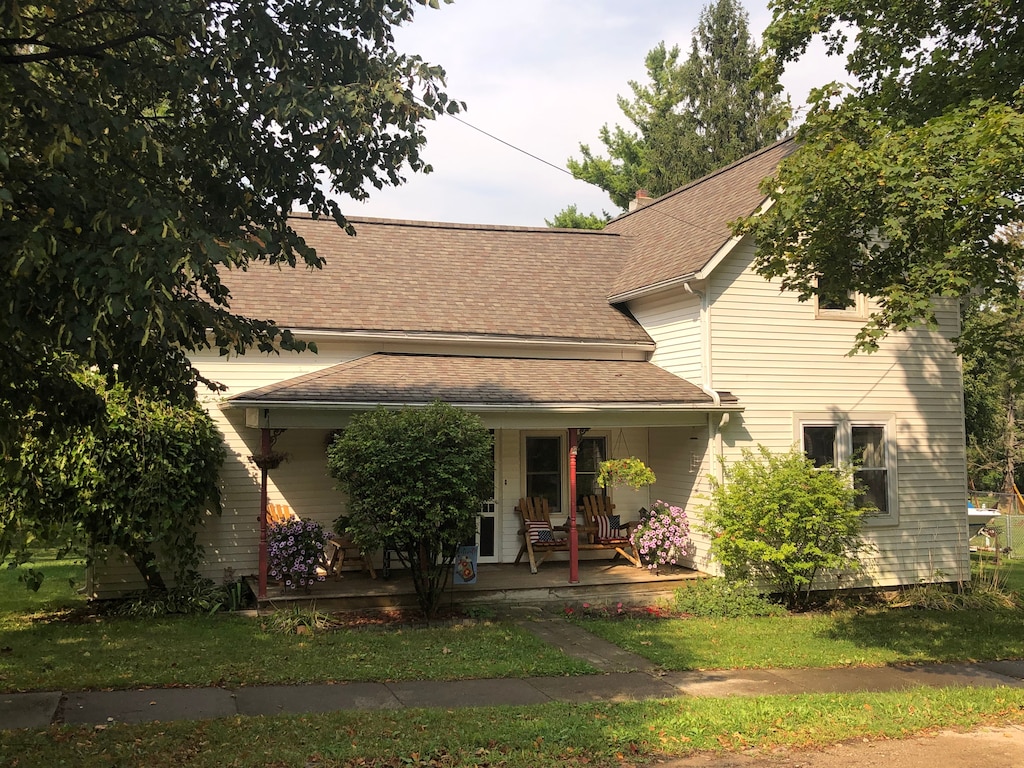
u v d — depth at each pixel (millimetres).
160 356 6414
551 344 14906
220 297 6738
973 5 10500
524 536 14719
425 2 6441
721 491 12984
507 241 18344
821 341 14641
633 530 14586
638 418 13320
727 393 13789
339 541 13227
